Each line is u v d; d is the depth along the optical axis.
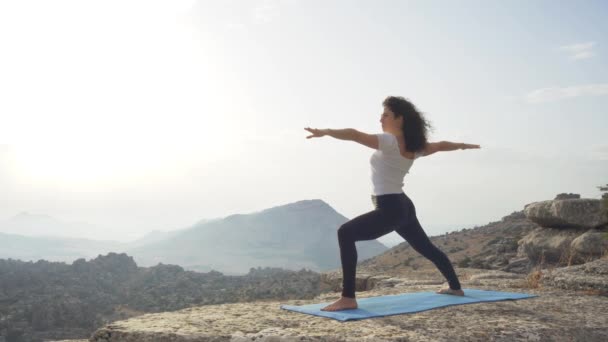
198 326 4.27
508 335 4.28
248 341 3.94
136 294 158.62
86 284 163.50
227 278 176.25
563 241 17.08
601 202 16.75
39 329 120.69
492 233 70.38
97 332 4.20
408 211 5.36
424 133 5.23
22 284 155.38
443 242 76.81
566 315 5.13
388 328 4.32
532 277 7.89
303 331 4.14
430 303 5.51
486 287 7.44
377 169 5.18
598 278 7.04
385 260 73.62
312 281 122.06
